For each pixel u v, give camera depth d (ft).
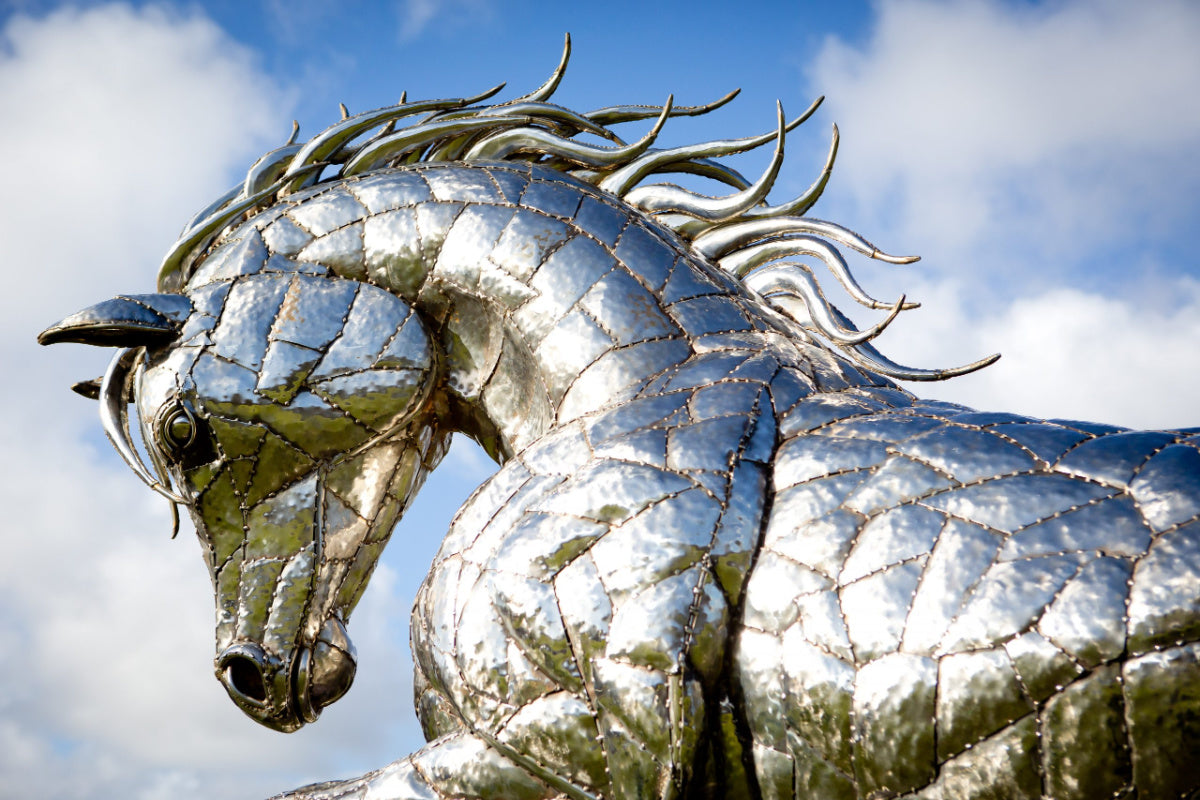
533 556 11.77
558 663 11.42
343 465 14.06
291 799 12.80
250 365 13.79
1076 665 9.86
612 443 12.28
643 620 11.13
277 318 13.99
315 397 13.79
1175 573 9.81
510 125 15.80
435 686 12.58
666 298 13.69
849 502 11.29
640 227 14.38
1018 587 10.23
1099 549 10.18
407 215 14.34
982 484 10.93
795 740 10.89
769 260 14.97
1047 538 10.39
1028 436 11.25
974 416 11.82
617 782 11.10
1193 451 10.57
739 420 12.19
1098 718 9.79
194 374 13.79
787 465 11.89
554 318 13.58
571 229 14.05
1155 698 9.65
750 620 11.23
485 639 11.84
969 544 10.60
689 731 10.85
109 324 13.76
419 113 16.11
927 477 11.16
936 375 13.64
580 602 11.42
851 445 11.74
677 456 11.91
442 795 12.07
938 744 10.28
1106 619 9.84
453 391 14.39
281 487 13.88
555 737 11.41
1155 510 10.22
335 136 15.60
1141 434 11.00
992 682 10.09
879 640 10.55
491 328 14.10
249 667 13.75
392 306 14.10
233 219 15.05
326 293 14.10
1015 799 10.05
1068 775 9.89
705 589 11.22
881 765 10.49
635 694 11.00
